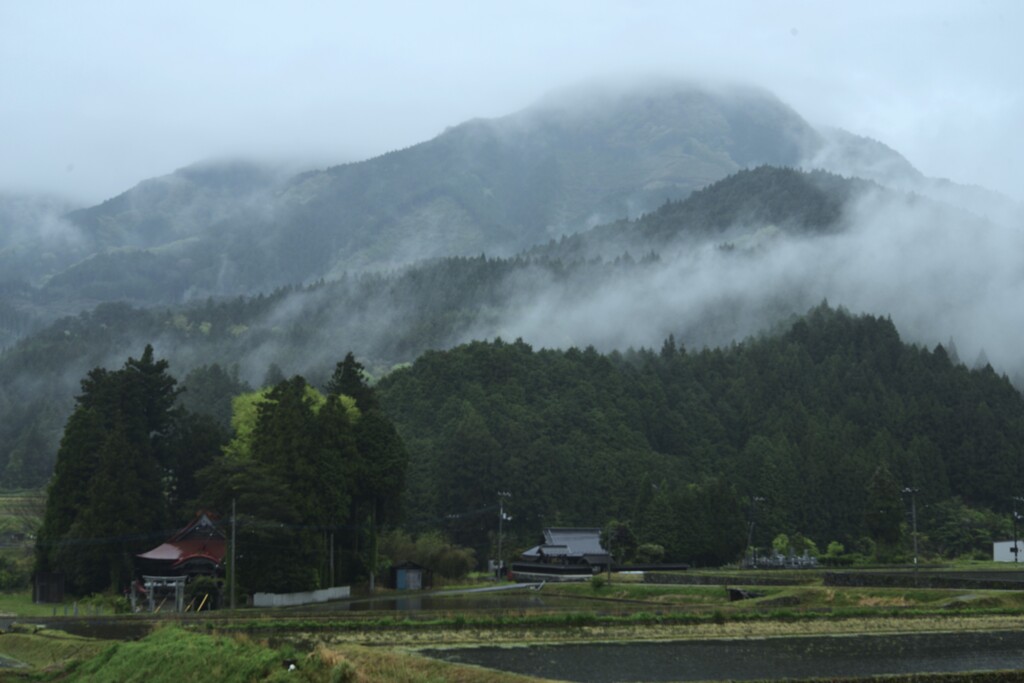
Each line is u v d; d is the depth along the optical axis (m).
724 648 66.00
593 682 51.62
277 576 101.19
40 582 107.62
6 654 65.50
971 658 61.16
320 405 134.38
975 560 189.12
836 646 67.00
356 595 120.88
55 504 112.56
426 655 60.97
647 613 80.50
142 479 114.31
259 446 115.62
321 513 110.88
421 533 173.00
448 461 187.00
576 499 194.38
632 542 167.62
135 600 97.31
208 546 108.38
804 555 184.62
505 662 58.44
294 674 47.53
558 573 154.75
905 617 80.81
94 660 56.41
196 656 51.72
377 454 125.88
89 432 114.75
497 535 178.62
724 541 173.25
